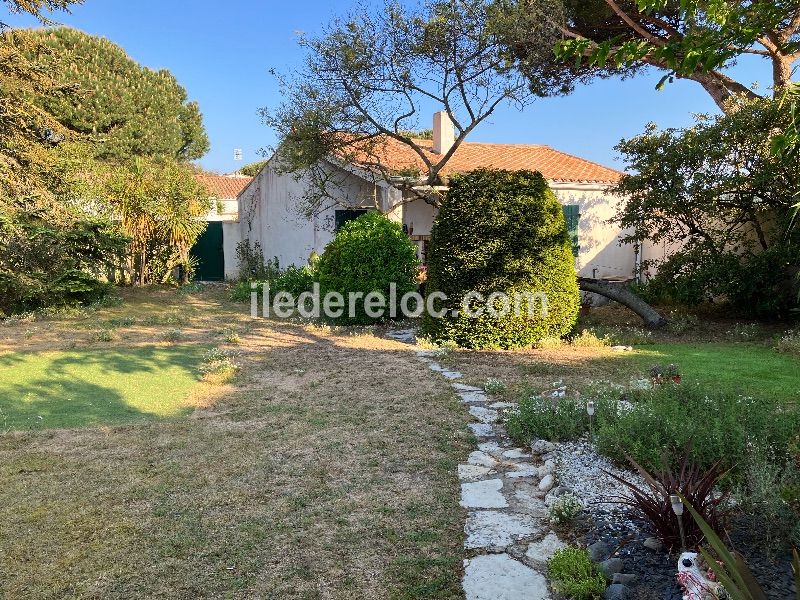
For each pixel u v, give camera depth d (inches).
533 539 123.9
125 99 1069.1
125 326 444.5
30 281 480.4
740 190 404.5
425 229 576.7
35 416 221.5
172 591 106.1
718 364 289.0
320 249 619.5
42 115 473.7
